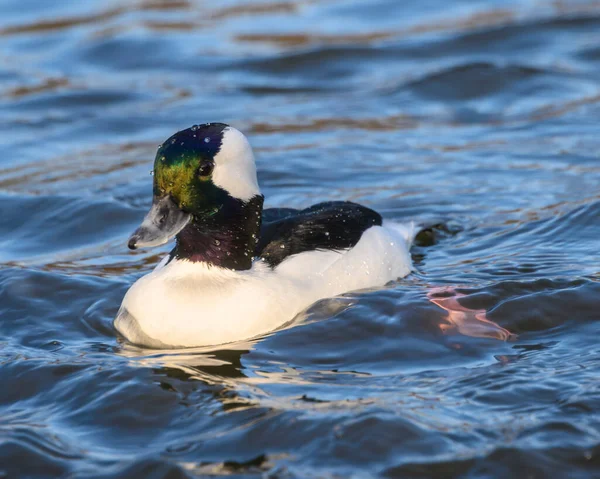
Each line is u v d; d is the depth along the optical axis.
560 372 8.85
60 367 9.45
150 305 10.02
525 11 24.33
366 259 11.11
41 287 11.63
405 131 17.97
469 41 22.44
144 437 8.10
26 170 16.58
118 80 21.36
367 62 21.80
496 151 16.64
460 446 7.65
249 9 25.69
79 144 17.92
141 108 19.70
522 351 9.47
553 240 12.68
